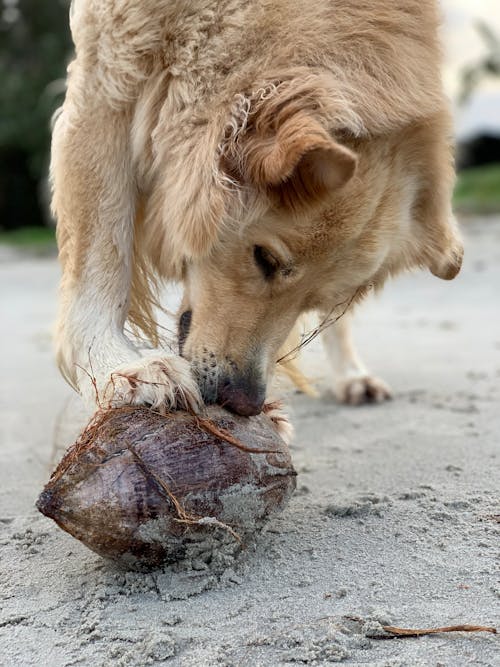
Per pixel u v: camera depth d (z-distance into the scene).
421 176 0.97
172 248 0.96
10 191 7.80
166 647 0.62
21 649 0.64
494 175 5.92
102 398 0.85
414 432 1.21
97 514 0.70
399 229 0.94
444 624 0.64
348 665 0.59
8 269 4.53
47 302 3.19
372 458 1.09
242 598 0.70
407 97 0.88
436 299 2.70
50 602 0.71
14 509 0.95
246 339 0.88
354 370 1.46
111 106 0.95
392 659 0.59
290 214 0.82
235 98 0.83
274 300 0.89
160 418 0.74
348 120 0.80
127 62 0.92
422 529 0.82
